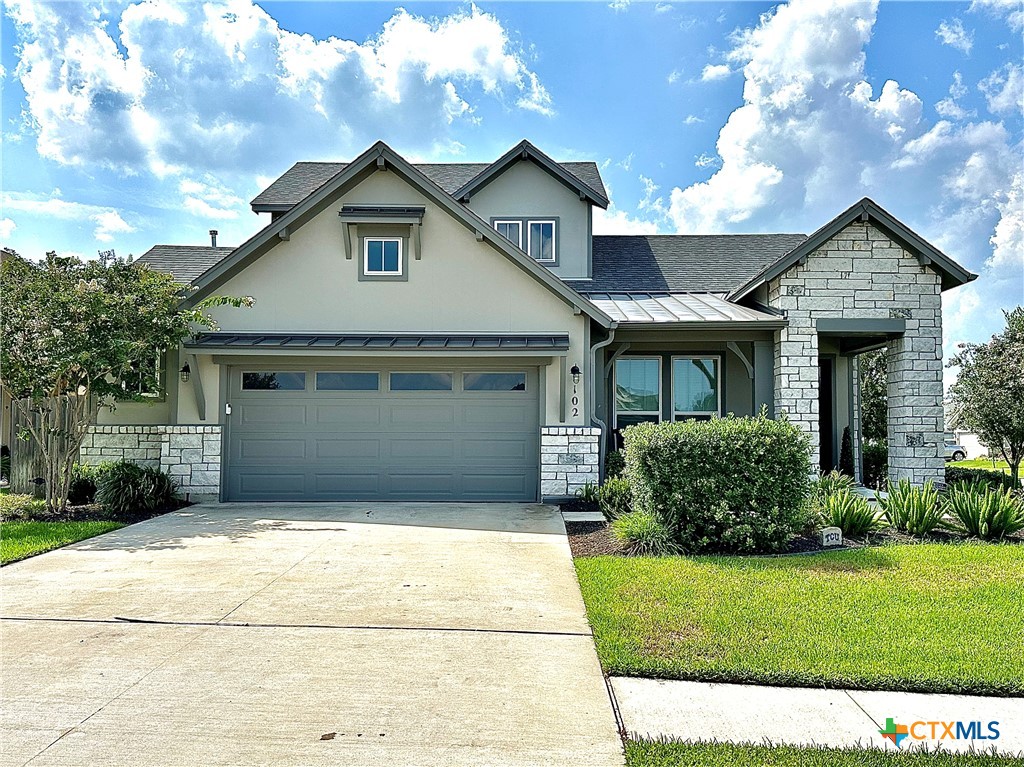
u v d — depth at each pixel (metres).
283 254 12.48
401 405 12.48
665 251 17.39
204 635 5.30
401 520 10.46
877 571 7.07
